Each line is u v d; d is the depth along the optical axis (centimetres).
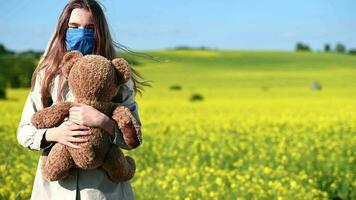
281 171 1066
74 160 407
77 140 402
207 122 2086
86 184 418
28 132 419
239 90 4928
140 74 451
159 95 4216
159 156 1270
